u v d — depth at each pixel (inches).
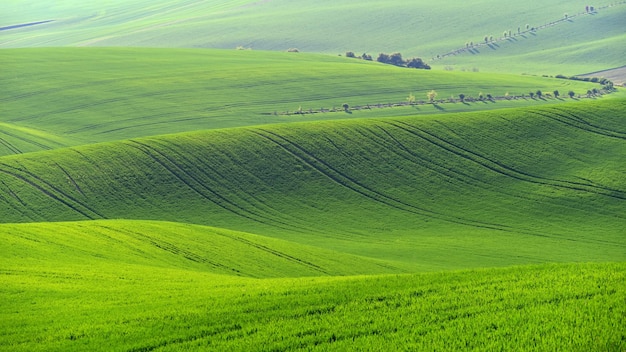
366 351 812.6
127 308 1116.5
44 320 1056.8
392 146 3740.2
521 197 3238.2
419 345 820.0
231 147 3720.5
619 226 2913.4
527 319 888.9
